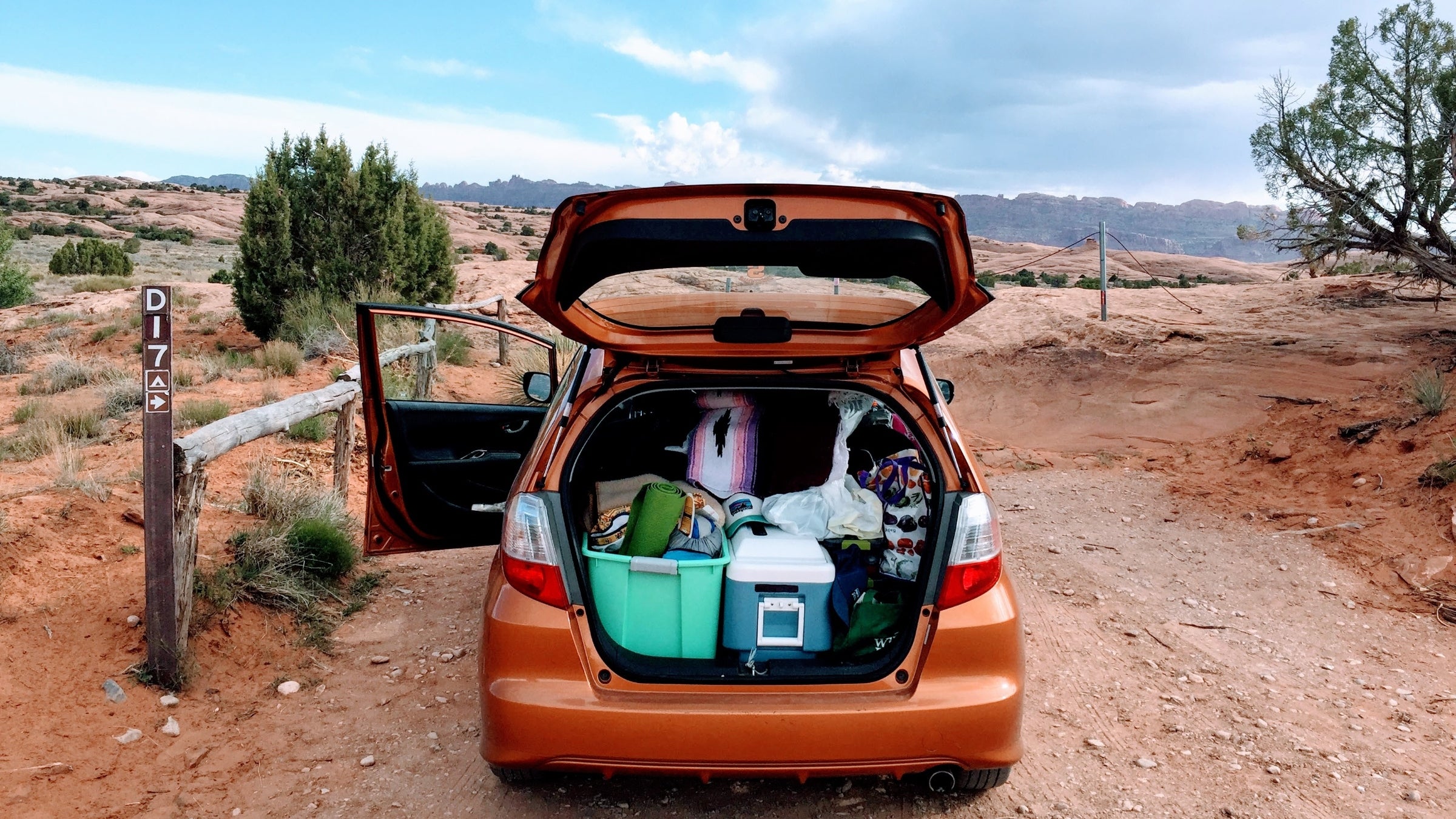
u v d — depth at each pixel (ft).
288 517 17.08
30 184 470.39
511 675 8.91
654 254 9.35
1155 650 14.58
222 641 13.42
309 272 44.50
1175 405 29.32
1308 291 39.60
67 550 14.49
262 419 14.88
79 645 12.28
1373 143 27.32
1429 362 27.20
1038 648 14.52
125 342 43.86
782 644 9.70
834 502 10.75
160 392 11.84
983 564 9.07
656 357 9.79
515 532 9.19
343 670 13.38
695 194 8.65
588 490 11.43
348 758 11.05
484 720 9.11
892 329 9.69
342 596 16.03
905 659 8.98
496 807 10.11
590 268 9.39
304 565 15.85
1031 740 11.71
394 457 14.33
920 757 8.82
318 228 44.27
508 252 341.00
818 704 8.73
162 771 10.49
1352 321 33.65
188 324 49.01
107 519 15.92
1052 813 10.11
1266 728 12.03
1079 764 11.12
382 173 46.60
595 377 10.73
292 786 10.40
